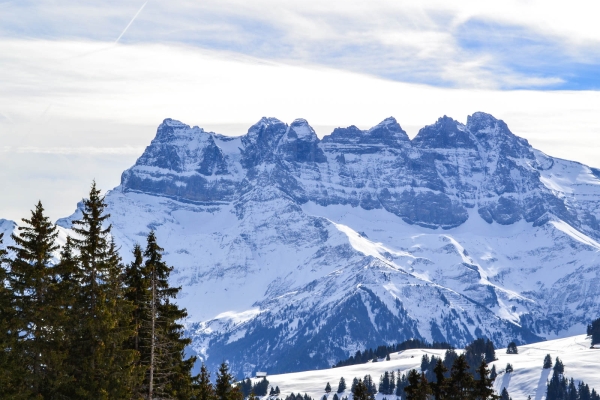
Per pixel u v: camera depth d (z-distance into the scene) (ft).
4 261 308.60
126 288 341.41
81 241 325.42
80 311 319.06
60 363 306.35
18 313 304.30
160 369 346.33
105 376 314.96
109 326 317.01
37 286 306.55
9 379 294.46
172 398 348.18
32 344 304.30
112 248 333.42
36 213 311.06
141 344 347.97
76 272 321.11
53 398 305.73
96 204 327.67
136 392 330.54
